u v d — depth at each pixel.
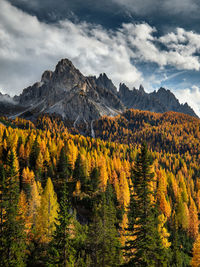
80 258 26.83
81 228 41.00
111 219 31.44
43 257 28.73
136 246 16.08
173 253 38.16
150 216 16.42
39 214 36.75
